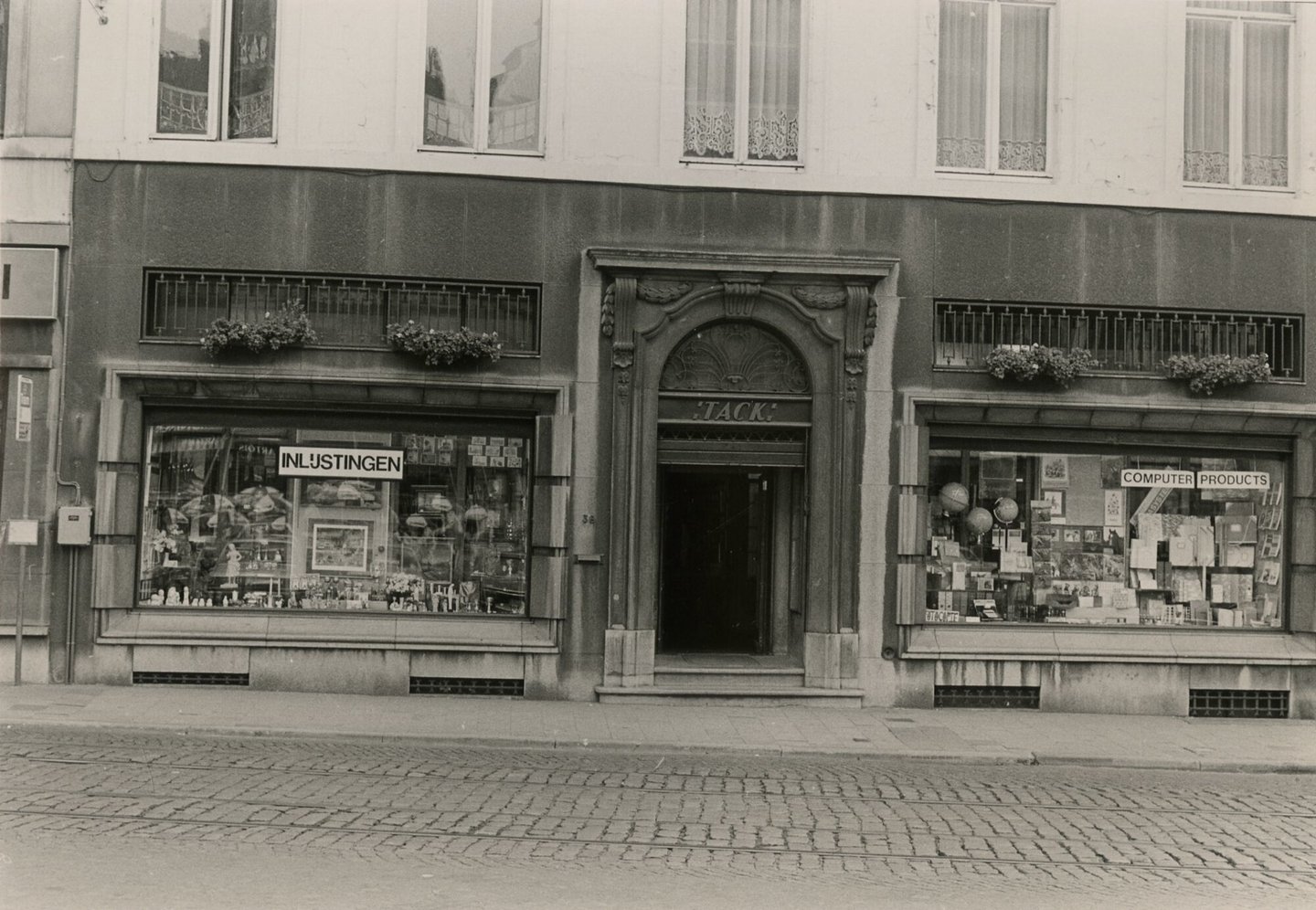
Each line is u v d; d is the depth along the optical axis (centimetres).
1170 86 1441
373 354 1359
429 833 757
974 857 757
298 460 1384
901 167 1412
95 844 693
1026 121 1459
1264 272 1448
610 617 1357
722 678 1374
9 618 1325
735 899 632
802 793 948
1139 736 1256
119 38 1365
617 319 1366
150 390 1346
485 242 1378
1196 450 1453
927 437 1402
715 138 1422
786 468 1427
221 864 661
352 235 1370
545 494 1368
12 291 1334
